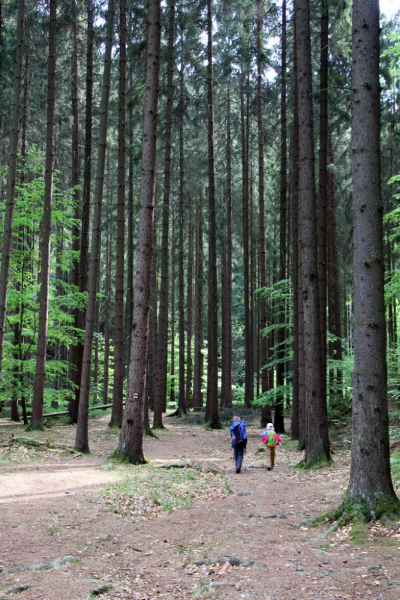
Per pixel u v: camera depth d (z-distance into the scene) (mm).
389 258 22875
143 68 19922
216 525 7336
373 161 7074
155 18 13219
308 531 6660
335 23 14688
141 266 12914
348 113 16016
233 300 51031
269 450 13359
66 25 18438
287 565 5438
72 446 14477
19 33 14336
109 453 14180
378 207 7039
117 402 19781
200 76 23359
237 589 4914
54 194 19531
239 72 24906
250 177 31453
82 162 27547
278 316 21172
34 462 12070
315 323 12773
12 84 20750
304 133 12547
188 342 35406
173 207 33031
